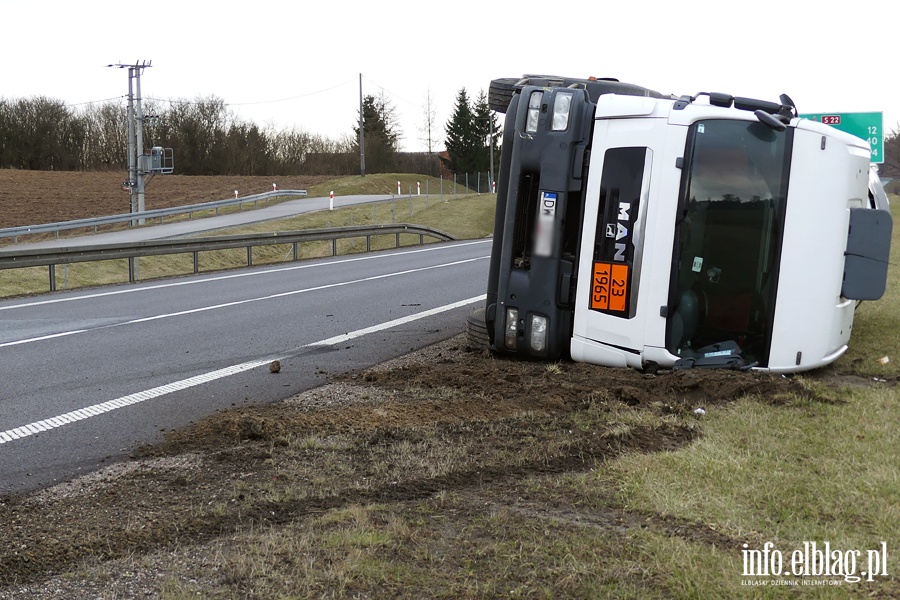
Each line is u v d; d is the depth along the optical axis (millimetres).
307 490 5039
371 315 12938
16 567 4074
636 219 7488
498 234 8555
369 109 102562
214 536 4414
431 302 14445
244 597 3688
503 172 8500
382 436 6086
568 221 7992
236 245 23094
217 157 84875
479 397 7223
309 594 3689
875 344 9375
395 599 3641
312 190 66688
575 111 7863
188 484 5254
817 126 7465
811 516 4398
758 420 6078
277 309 13695
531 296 8148
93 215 43406
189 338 10977
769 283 7383
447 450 5691
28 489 5297
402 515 4555
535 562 3945
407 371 8461
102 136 80875
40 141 76375
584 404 6727
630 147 7523
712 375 7059
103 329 11758
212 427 6508
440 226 44625
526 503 4703
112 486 5289
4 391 8055
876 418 6152
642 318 7504
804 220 7363
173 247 20781
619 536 4207
